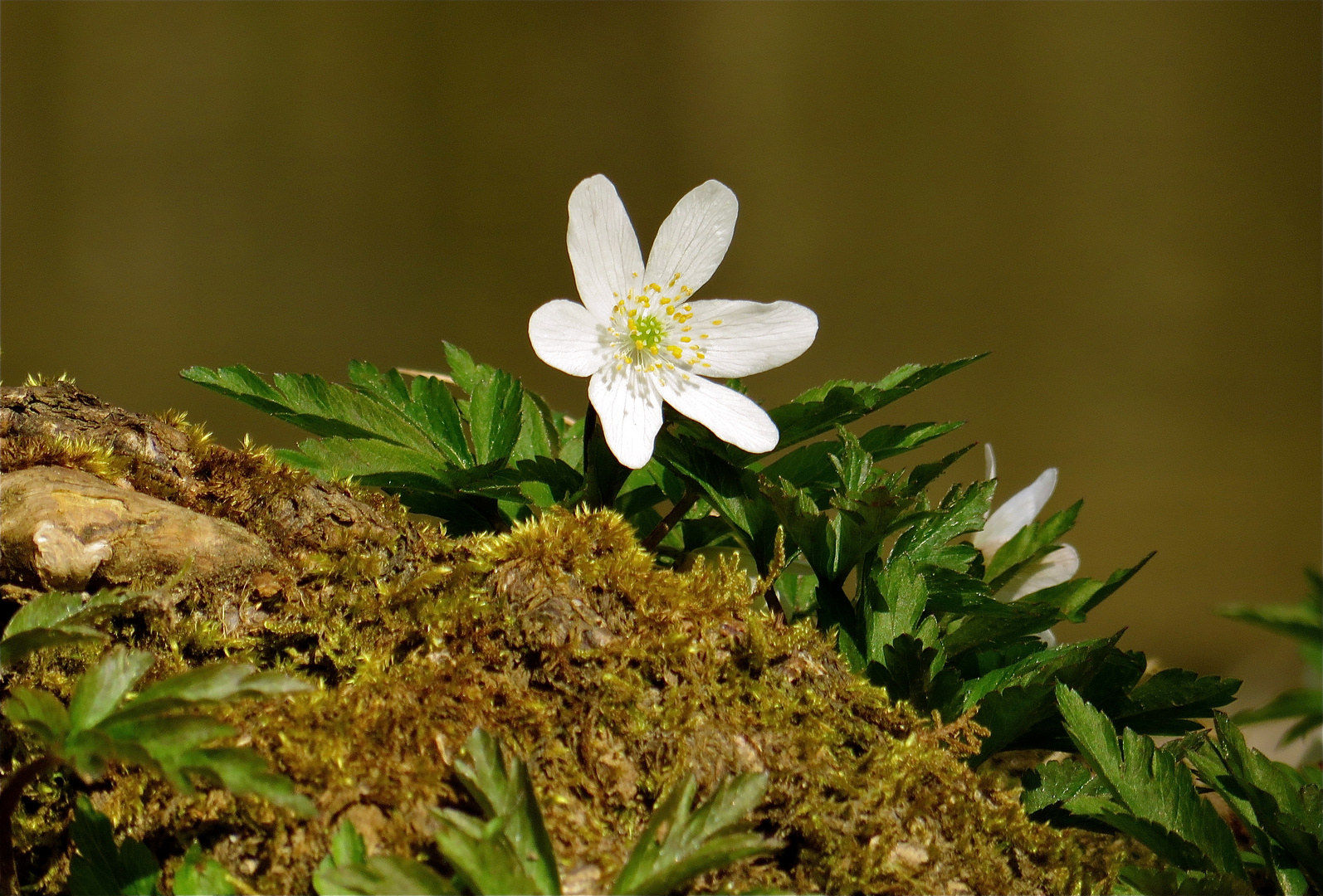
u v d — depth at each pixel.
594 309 0.62
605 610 0.59
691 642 0.59
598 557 0.60
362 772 0.58
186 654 0.59
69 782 0.59
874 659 0.61
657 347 0.62
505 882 0.57
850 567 0.62
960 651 0.62
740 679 0.59
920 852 0.59
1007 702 0.61
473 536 0.61
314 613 0.59
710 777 0.59
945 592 0.62
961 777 0.59
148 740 0.57
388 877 0.57
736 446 0.62
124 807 0.58
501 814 0.58
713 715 0.59
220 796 0.58
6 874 0.58
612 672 0.59
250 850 0.58
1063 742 0.61
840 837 0.59
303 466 0.62
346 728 0.58
